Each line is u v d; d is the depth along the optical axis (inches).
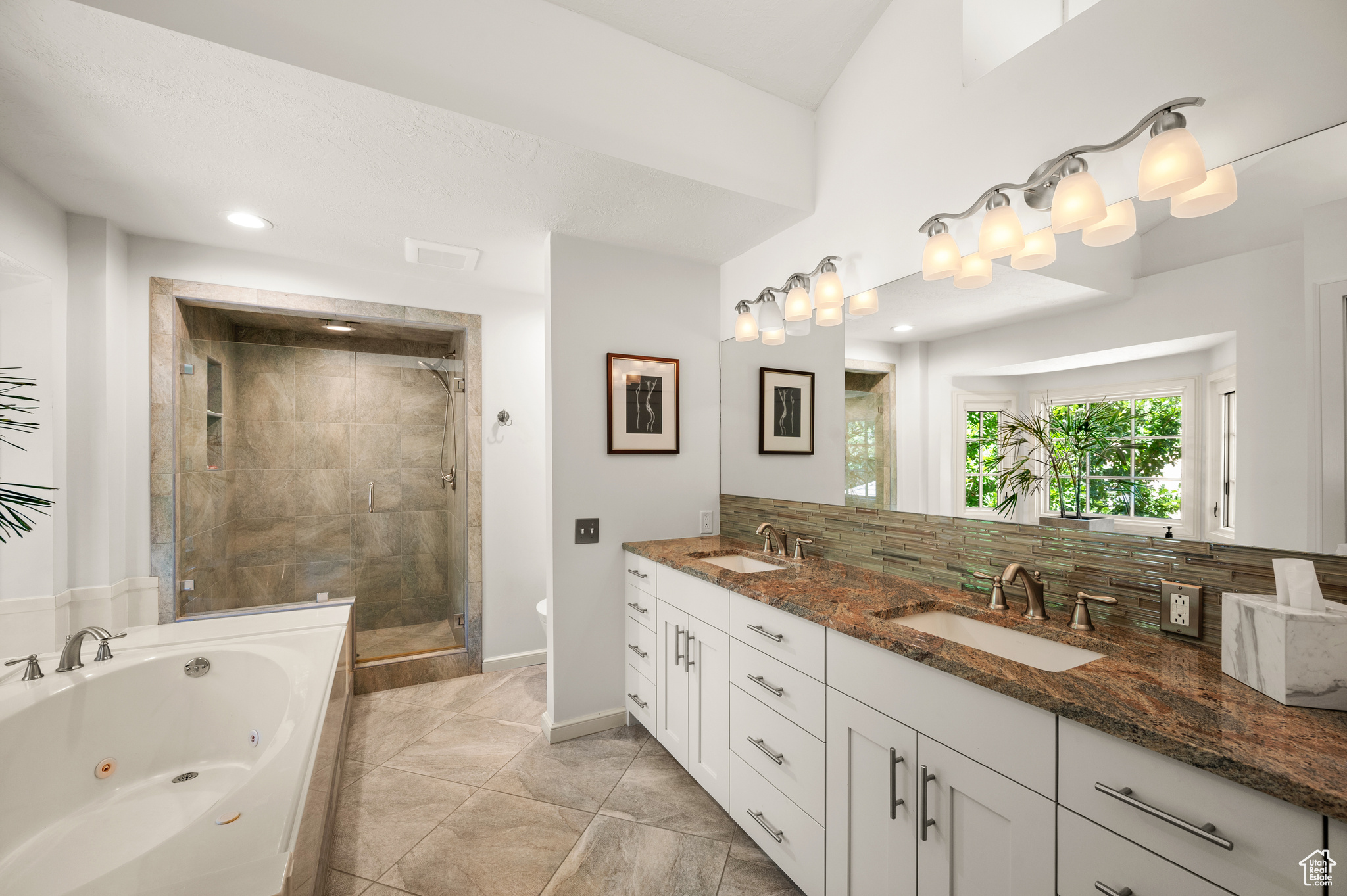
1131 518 52.9
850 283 81.7
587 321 98.0
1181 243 48.3
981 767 42.6
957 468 68.8
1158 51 48.5
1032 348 60.5
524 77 64.1
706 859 67.6
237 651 85.7
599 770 86.6
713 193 80.4
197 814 71.3
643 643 95.3
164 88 56.1
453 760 89.7
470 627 125.2
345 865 66.0
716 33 73.4
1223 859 30.5
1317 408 41.1
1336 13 39.7
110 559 91.8
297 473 120.8
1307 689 35.5
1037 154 57.6
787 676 62.6
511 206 84.5
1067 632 51.9
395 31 57.2
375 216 87.8
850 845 54.4
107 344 90.7
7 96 57.3
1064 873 37.5
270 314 114.3
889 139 75.4
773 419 98.6
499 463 128.3
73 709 71.0
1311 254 41.1
